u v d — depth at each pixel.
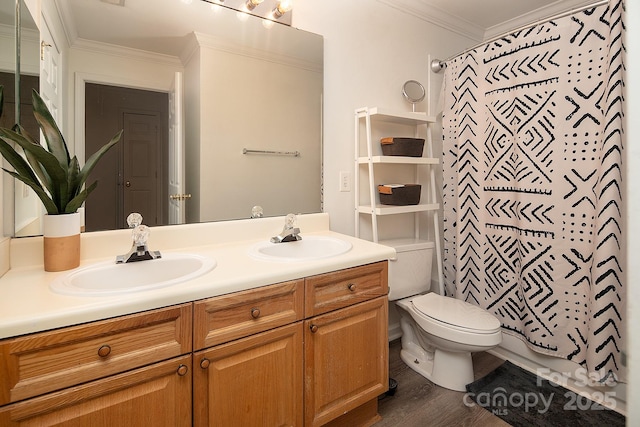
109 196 1.37
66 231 1.11
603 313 1.55
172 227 1.46
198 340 0.98
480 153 2.07
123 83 1.39
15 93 1.16
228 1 1.62
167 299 0.92
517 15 2.40
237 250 1.45
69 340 0.80
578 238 1.66
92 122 1.34
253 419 1.10
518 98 1.85
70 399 0.81
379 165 2.21
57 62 1.26
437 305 1.88
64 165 1.13
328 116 1.95
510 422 1.52
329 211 1.99
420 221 2.46
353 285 1.34
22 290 0.92
